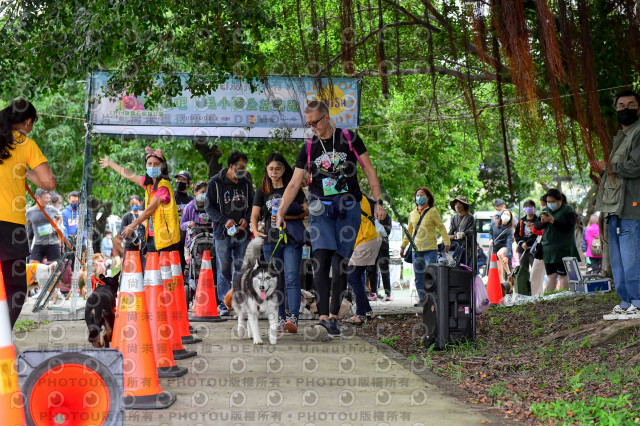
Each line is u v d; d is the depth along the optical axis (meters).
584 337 6.06
